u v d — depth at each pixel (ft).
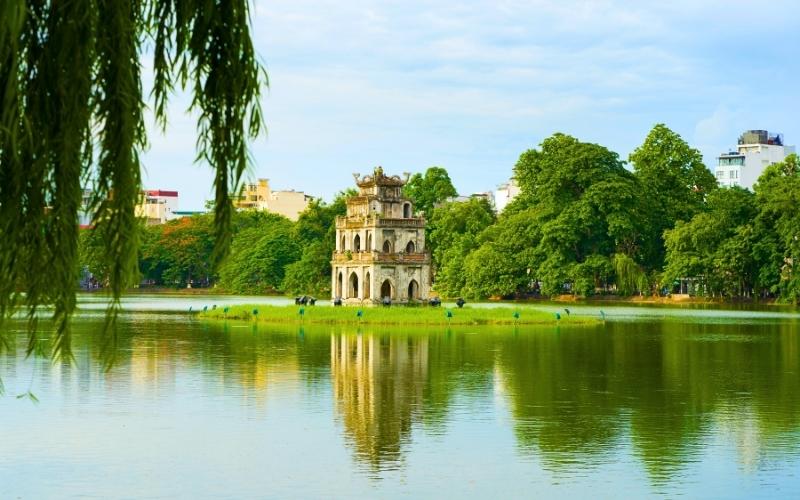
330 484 117.19
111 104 52.39
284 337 313.32
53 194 51.57
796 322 421.59
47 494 112.27
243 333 330.54
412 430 148.97
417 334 329.31
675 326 389.60
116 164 52.49
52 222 51.55
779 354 267.39
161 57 55.83
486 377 210.79
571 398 181.16
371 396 181.88
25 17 48.78
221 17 56.39
